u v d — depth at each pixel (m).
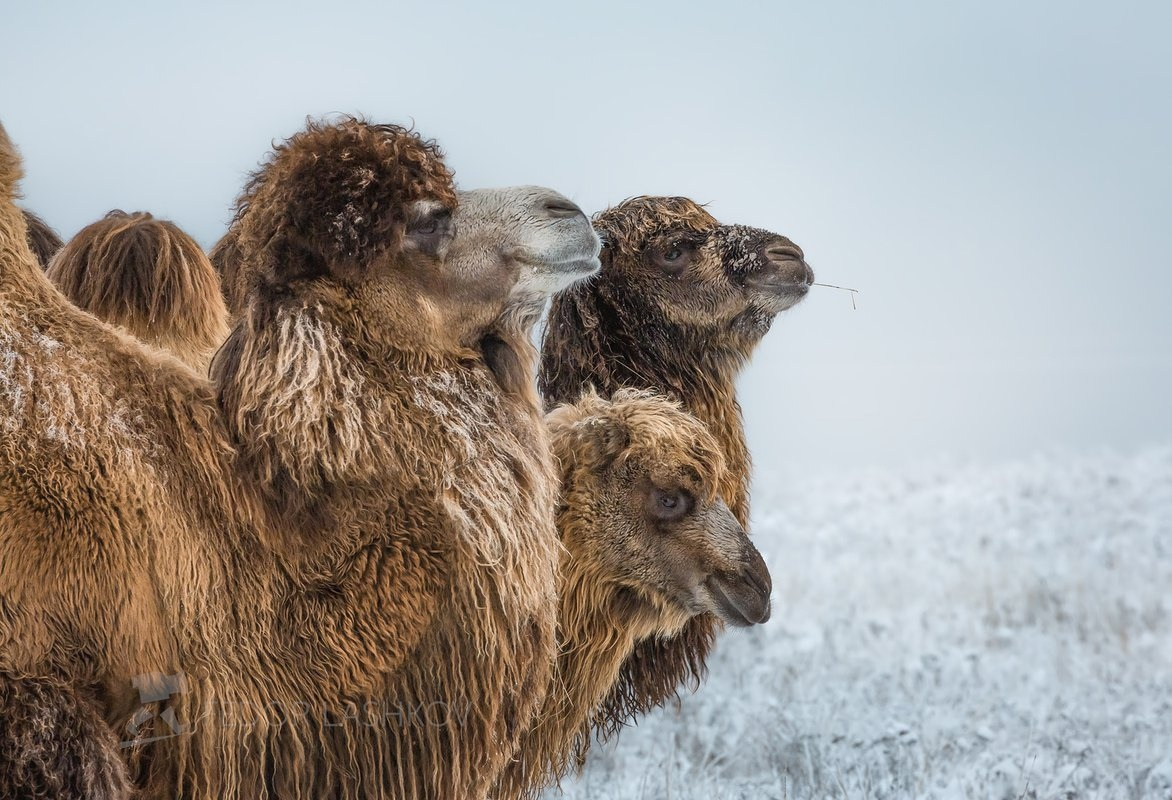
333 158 19.16
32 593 16.84
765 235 30.97
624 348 30.34
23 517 16.97
